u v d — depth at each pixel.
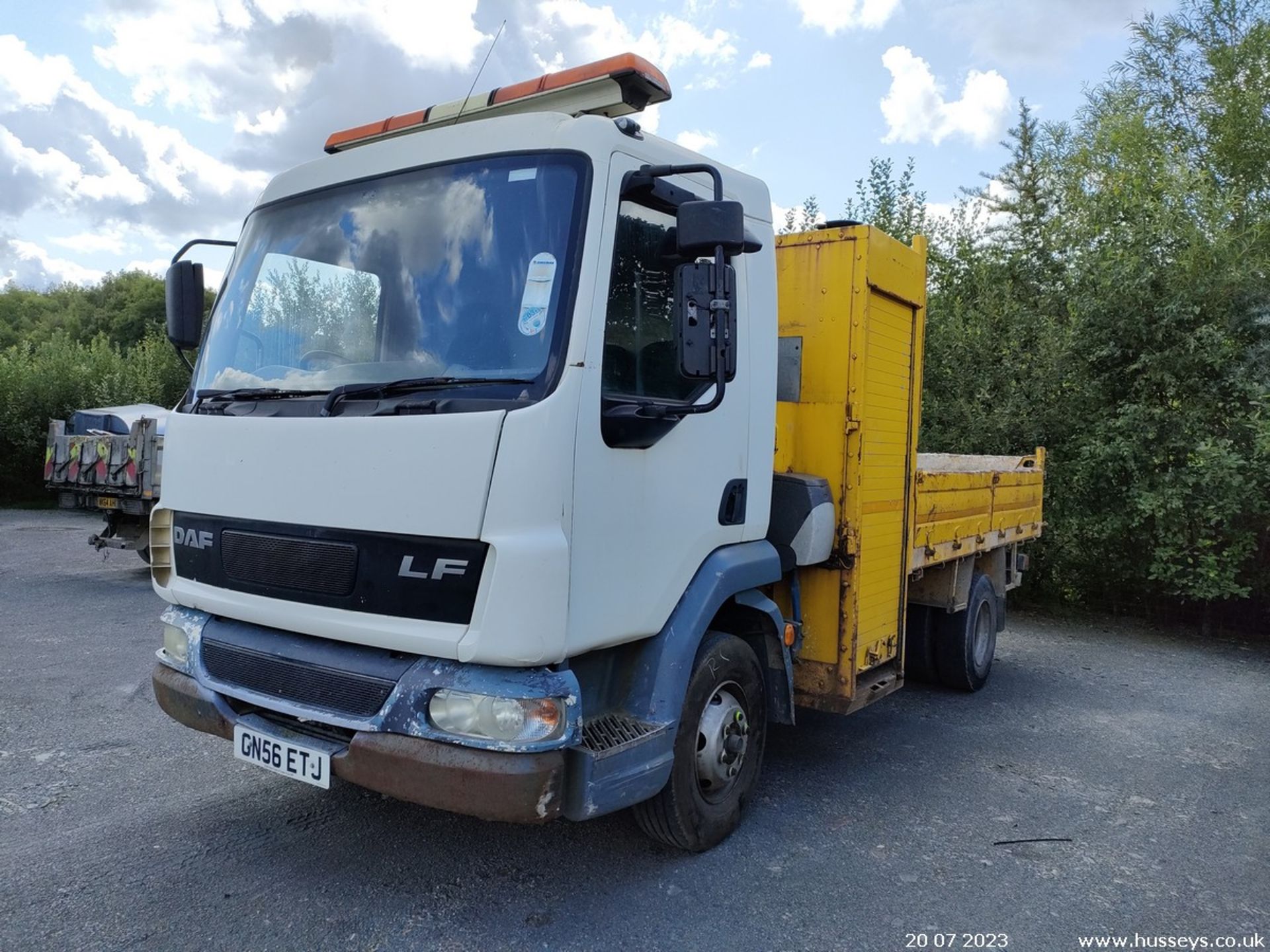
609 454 3.07
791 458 4.55
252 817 4.00
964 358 10.63
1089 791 4.85
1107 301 9.55
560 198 3.06
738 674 3.89
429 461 2.88
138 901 3.27
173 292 3.83
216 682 3.43
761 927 3.30
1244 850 4.17
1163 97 11.60
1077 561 10.28
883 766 5.11
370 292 3.33
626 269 3.21
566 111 3.62
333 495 3.08
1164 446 9.22
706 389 3.59
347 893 3.38
